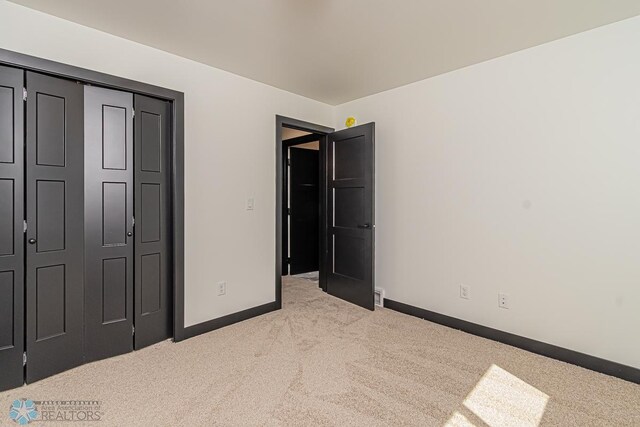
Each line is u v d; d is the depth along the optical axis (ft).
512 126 8.34
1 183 6.16
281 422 5.39
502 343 8.51
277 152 10.91
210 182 9.18
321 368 7.13
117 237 7.69
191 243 8.78
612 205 6.96
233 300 9.77
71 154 7.00
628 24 6.73
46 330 6.71
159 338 8.42
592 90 7.16
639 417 5.60
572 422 5.47
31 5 6.29
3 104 6.14
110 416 5.52
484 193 8.87
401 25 7.02
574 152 7.41
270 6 6.34
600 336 7.13
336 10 6.46
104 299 7.52
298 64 9.03
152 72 8.04
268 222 10.70
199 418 5.48
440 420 5.48
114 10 6.48
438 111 9.80
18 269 6.37
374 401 5.97
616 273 6.93
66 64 6.76
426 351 8.00
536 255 8.00
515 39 7.61
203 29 7.22
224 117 9.47
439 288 9.84
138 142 7.95
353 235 11.53
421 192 10.25
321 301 11.91
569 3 6.18
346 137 11.71
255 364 7.29
